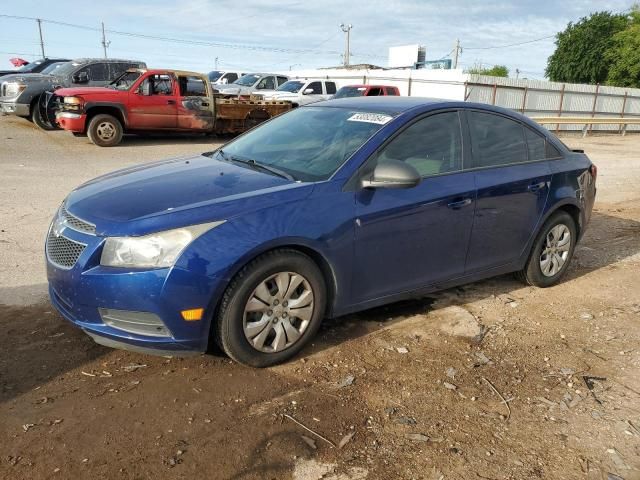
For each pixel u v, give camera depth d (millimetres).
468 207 4102
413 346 3789
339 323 4078
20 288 4418
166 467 2527
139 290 2953
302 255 3354
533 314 4449
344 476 2541
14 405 2918
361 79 30719
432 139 4059
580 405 3203
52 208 7090
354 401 3113
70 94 13078
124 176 3863
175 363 3410
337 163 3664
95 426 2785
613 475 2639
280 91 20891
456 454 2725
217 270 3021
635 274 5523
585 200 5133
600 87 29344
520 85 26547
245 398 3082
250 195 3293
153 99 13805
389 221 3668
